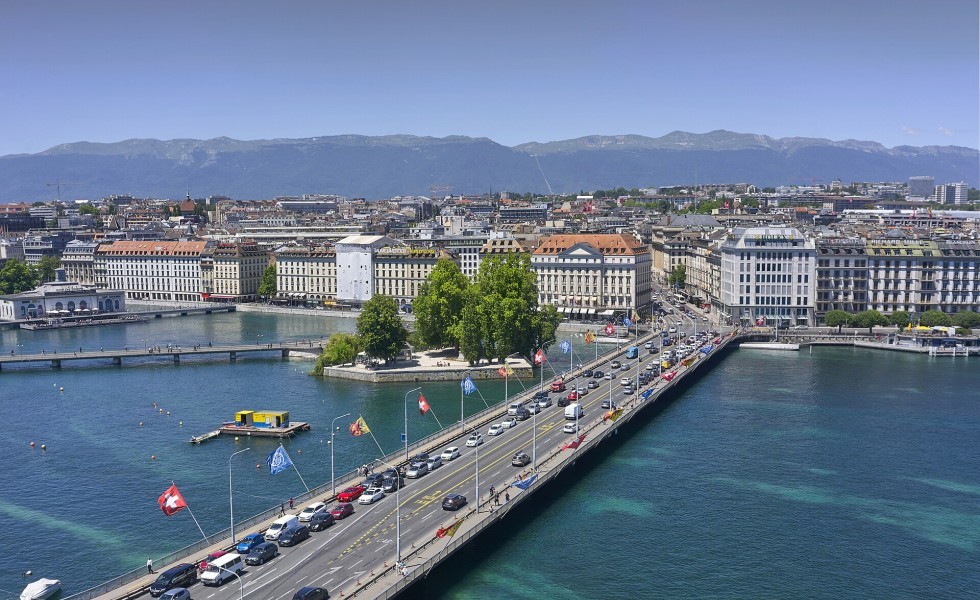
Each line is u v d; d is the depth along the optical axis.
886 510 159.25
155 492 168.38
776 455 190.62
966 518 155.75
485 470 164.12
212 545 128.88
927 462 186.25
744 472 179.00
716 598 125.56
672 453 191.88
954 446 197.50
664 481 173.12
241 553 126.00
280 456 136.50
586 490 168.00
